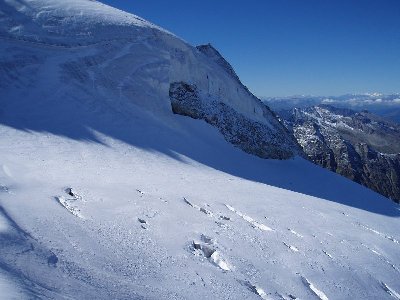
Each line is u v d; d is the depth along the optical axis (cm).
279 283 872
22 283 487
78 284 582
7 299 411
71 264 658
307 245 1144
